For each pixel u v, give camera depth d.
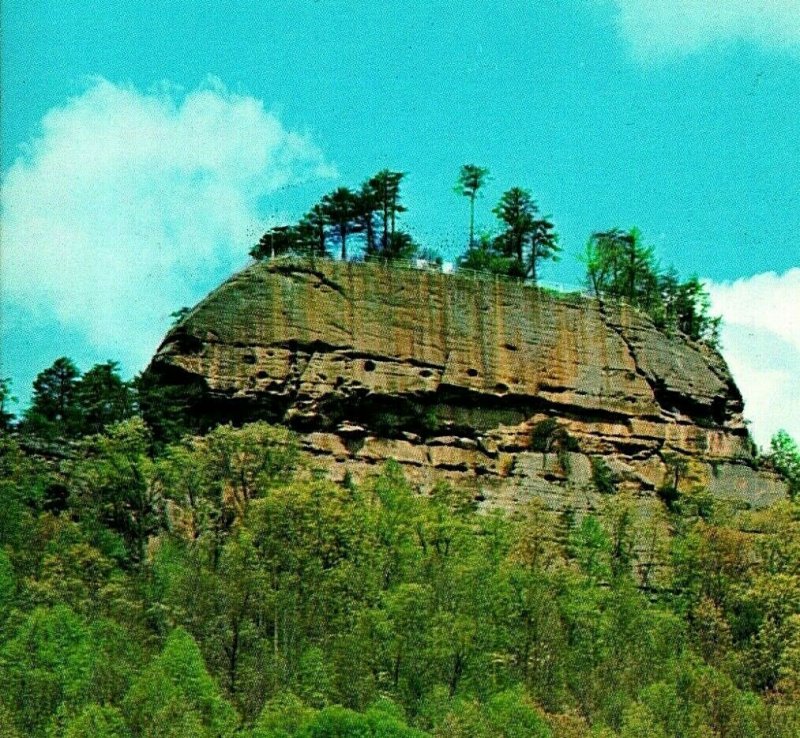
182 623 75.56
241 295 109.50
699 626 89.69
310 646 74.25
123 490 92.44
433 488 104.81
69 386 115.00
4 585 73.19
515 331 116.56
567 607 82.06
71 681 61.84
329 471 105.81
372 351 111.12
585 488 112.19
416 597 74.81
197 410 106.88
